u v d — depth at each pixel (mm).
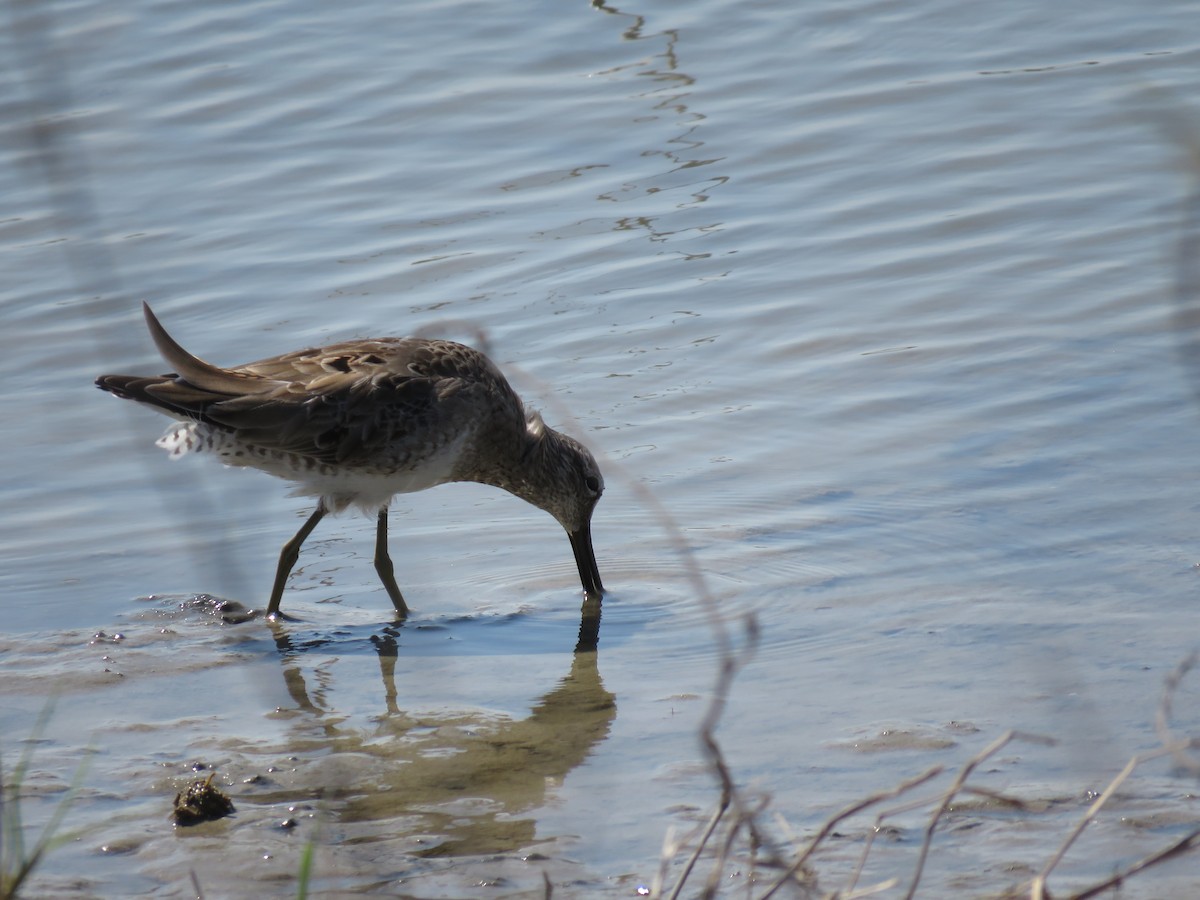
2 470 13367
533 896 7324
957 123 18625
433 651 10625
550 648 10609
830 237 16641
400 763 8859
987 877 7270
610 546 12367
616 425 13648
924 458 12836
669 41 21141
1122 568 10797
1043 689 9188
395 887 7473
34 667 10352
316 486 11727
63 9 22047
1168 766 8227
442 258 16609
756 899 7133
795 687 9586
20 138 18281
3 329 15602
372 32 21703
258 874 7633
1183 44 19703
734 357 14656
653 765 8672
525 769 8719
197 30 21688
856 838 7707
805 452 13117
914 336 14781
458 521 13164
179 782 8672
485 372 12430
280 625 11117
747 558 11633
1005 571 10961
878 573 11164
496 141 19016
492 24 21812
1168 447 12516
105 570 11898
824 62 20344
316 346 14516
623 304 15648
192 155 18812
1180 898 6973
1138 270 15367
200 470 13648
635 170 18234
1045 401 13461
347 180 18312
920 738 8734
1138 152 17578
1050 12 21047
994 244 16234
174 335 15312
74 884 7578
